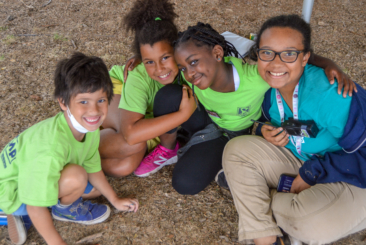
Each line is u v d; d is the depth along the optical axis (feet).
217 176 7.16
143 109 6.79
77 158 5.94
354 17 13.30
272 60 5.26
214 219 6.68
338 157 5.49
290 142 6.41
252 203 5.93
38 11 14.03
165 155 7.66
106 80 5.46
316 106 5.41
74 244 6.19
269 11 13.96
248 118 6.93
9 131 8.52
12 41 11.96
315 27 12.69
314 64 5.87
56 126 5.55
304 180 5.81
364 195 5.43
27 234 6.33
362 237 6.17
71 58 5.42
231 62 6.35
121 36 12.43
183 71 5.96
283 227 5.81
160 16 6.49
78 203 6.49
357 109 5.09
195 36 5.64
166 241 6.25
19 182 5.33
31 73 10.58
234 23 13.12
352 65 10.54
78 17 13.67
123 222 6.62
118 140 7.14
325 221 5.29
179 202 7.05
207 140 7.10
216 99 6.57
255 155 6.41
